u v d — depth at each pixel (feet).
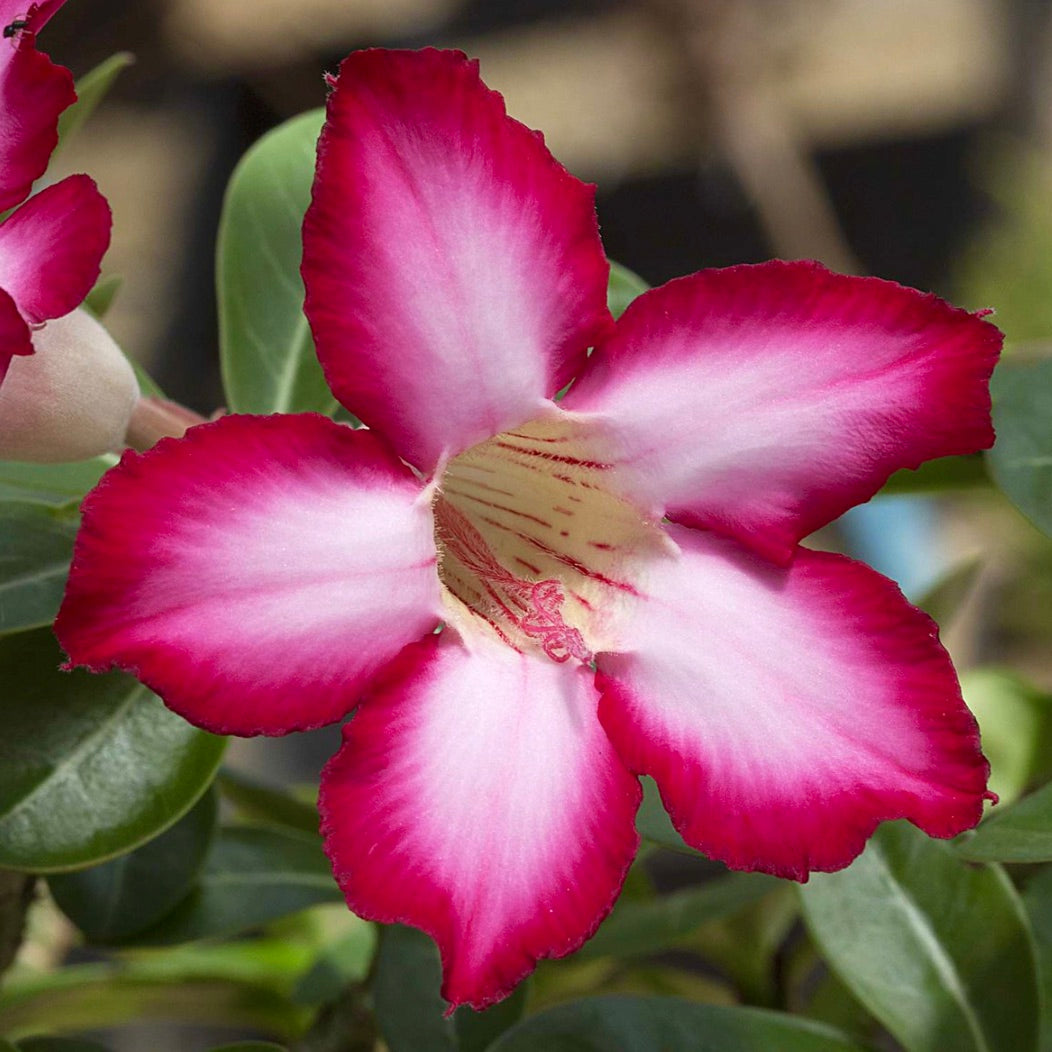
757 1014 1.05
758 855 0.96
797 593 0.97
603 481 0.99
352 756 0.93
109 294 1.18
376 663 0.94
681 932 1.13
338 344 0.93
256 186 1.20
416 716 0.94
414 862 0.93
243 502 0.92
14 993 1.28
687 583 0.98
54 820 1.02
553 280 0.95
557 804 0.95
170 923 1.18
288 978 1.35
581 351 0.97
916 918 1.08
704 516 0.98
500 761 0.95
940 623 1.39
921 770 0.95
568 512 1.01
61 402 0.97
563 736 0.96
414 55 0.93
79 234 0.92
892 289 0.96
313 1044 1.20
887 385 0.97
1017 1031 1.06
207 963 1.34
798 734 0.96
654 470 0.98
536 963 0.94
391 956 1.13
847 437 0.97
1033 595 2.14
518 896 0.94
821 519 0.97
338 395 0.94
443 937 0.93
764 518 0.98
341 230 0.93
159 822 1.02
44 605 1.04
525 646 0.98
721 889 1.15
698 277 0.97
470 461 1.03
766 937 1.23
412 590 0.95
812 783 0.96
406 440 0.95
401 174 0.93
